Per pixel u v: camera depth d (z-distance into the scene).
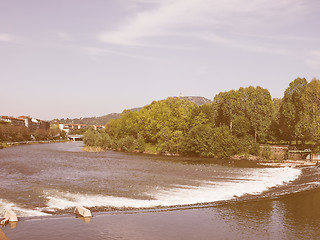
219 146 116.38
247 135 130.75
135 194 46.00
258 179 62.91
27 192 46.81
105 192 47.44
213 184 55.56
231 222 31.22
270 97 143.62
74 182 57.09
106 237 26.48
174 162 99.56
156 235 27.20
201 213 34.59
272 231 28.41
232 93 159.25
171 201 41.09
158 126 146.12
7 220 30.33
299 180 62.47
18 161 96.44
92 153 136.75
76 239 25.86
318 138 100.56
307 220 32.03
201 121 146.75
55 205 38.38
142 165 89.31
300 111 114.19
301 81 119.50
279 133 136.12
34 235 26.61
